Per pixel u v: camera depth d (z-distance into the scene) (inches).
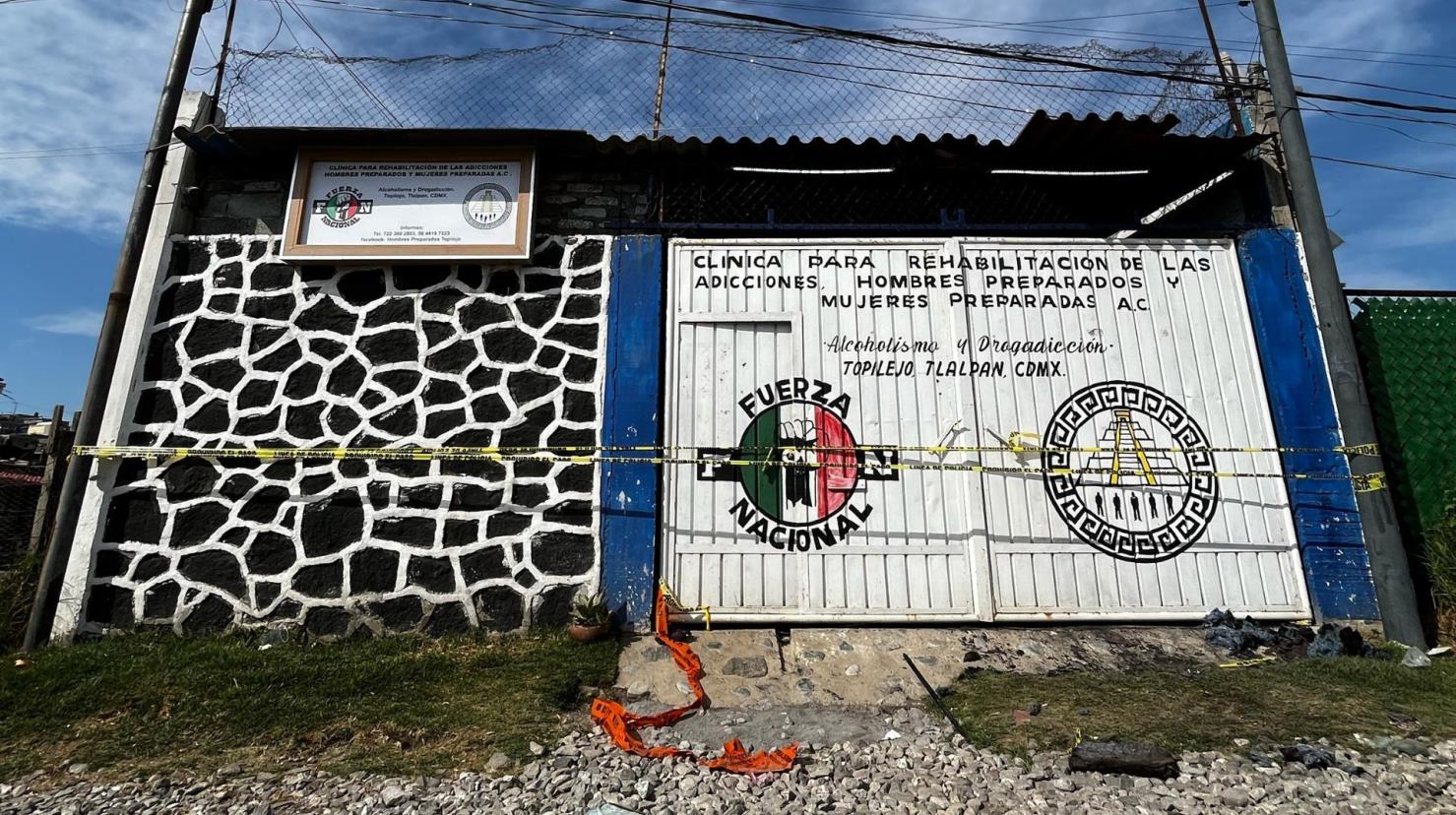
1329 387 225.6
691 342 229.0
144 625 205.9
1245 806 126.8
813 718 167.5
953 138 224.2
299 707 167.2
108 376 217.9
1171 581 215.3
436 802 130.8
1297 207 230.2
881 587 213.9
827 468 220.8
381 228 231.1
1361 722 156.3
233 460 217.0
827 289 233.0
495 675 183.5
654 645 200.5
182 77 239.1
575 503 216.5
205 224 236.2
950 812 126.2
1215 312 233.3
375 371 225.1
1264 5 241.3
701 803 130.0
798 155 233.8
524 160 236.1
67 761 148.0
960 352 228.8
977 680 183.2
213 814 128.0
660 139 228.8
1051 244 237.5
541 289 231.5
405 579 210.8
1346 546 215.9
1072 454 222.5
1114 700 168.7
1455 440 223.6
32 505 293.0
